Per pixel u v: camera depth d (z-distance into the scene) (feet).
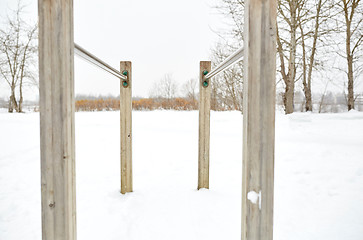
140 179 8.79
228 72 36.99
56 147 2.29
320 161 10.66
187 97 77.15
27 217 5.89
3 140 17.02
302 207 6.36
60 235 2.32
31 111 52.08
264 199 2.36
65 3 2.24
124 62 6.82
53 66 2.25
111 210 6.00
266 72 2.31
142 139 17.85
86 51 3.29
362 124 19.75
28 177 9.17
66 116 2.29
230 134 19.43
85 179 8.80
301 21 27.17
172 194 7.04
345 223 5.38
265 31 2.30
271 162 2.35
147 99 81.15
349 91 32.50
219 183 8.20
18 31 45.47
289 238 4.83
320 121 21.90
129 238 4.72
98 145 15.49
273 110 2.34
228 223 5.26
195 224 5.23
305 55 32.12
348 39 30.83
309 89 33.47
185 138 18.24
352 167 9.60
